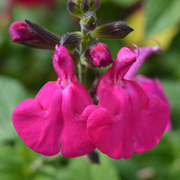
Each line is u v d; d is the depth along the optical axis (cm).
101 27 10
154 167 14
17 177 13
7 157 13
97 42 9
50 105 9
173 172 13
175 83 14
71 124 9
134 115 9
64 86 9
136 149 9
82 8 9
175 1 14
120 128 9
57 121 9
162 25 14
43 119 9
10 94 13
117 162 13
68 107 9
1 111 13
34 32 10
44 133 9
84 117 9
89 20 9
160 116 9
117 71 9
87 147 9
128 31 10
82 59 10
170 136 14
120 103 9
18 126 9
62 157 13
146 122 9
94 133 9
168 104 11
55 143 9
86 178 12
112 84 9
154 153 14
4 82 13
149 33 14
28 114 9
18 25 10
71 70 9
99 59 9
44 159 13
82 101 9
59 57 9
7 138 13
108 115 9
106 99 9
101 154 12
